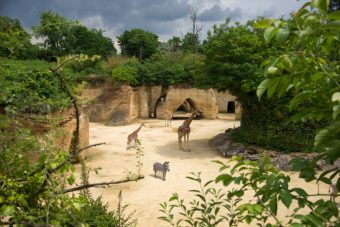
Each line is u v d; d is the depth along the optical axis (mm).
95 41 39781
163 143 20672
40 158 2809
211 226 3156
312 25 1847
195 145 19969
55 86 9273
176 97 33219
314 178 2211
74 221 2572
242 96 17250
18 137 3029
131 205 10070
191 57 34438
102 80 31234
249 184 2533
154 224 8570
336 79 2043
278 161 14391
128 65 32688
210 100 32969
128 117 30203
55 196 2479
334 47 2256
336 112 1827
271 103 16312
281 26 2082
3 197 2344
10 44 2816
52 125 4000
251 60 16109
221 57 16312
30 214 2447
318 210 2100
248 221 2561
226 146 17594
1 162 2791
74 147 2723
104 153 17500
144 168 14742
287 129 15875
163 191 11516
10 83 3670
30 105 3711
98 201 7012
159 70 33188
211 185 11930
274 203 2188
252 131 16969
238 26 17141
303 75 1999
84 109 15727
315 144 2021
